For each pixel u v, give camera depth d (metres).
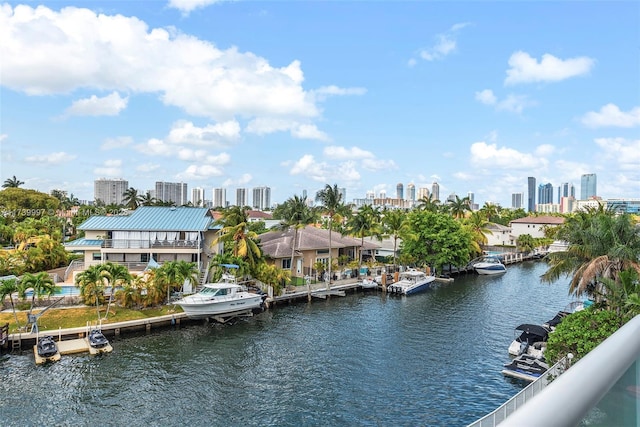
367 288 59.44
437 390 27.83
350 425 23.72
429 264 70.75
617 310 26.72
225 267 50.19
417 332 40.16
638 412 1.79
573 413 1.35
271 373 30.50
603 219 30.56
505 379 29.42
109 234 55.44
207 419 24.31
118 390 27.61
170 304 44.00
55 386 27.95
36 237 63.44
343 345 36.41
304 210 58.41
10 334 34.66
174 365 31.80
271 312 47.34
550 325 38.78
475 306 50.91
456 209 99.00
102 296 42.00
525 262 92.75
